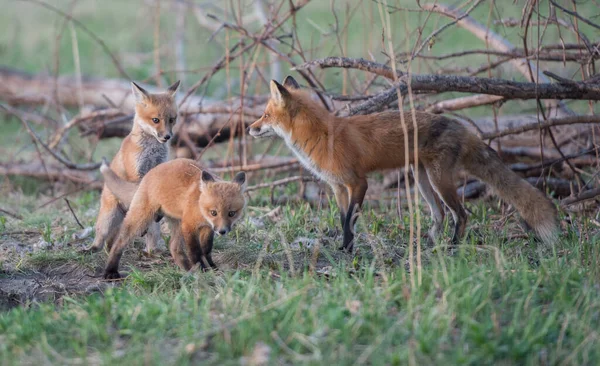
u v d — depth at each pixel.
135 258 11.55
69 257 11.36
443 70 15.49
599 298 7.84
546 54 13.68
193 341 7.06
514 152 15.30
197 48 28.11
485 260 9.66
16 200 16.34
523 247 10.88
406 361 6.60
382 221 12.39
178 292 9.60
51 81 22.55
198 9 23.28
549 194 14.19
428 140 10.95
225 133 17.11
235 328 7.29
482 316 7.53
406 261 10.27
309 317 7.44
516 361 6.73
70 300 8.95
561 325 7.41
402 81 11.47
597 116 12.16
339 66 11.71
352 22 28.69
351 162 10.98
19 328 7.64
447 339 6.98
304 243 11.45
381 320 7.37
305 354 6.93
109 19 34.25
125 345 7.30
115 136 18.31
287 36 14.42
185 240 10.20
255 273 9.91
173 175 10.28
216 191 9.81
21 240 12.62
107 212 11.64
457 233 11.11
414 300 7.77
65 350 7.25
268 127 11.35
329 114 11.18
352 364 6.68
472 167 11.22
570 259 9.64
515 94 11.77
